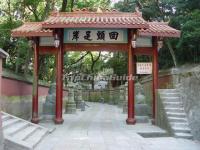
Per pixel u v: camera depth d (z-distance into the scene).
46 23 16.50
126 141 12.67
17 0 24.59
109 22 16.62
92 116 24.06
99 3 30.31
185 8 21.88
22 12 25.14
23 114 19.55
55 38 17.17
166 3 22.61
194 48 20.69
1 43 22.89
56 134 14.32
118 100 42.38
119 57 41.28
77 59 45.84
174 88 17.27
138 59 28.50
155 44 18.39
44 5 26.52
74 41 18.05
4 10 25.03
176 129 14.01
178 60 23.05
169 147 11.69
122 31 18.03
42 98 25.09
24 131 12.58
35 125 14.41
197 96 13.21
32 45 18.22
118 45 18.08
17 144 9.80
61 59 17.98
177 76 16.72
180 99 15.66
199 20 19.36
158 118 16.86
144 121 18.50
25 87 20.12
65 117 22.77
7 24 22.84
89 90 58.84
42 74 28.27
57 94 17.81
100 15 18.61
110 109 34.38
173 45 22.31
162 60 24.97
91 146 11.58
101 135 14.15
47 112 18.58
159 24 19.06
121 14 18.56
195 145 12.12
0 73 9.75
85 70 51.41
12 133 11.19
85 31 17.98
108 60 47.94
